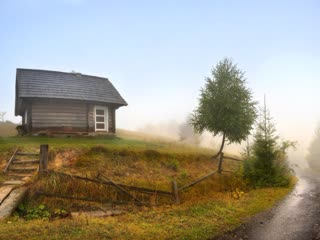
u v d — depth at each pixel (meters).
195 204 10.38
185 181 13.31
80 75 23.77
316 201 11.79
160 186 12.06
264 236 7.40
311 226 8.27
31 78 20.83
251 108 19.23
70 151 13.45
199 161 17.25
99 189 10.27
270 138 15.64
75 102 21.09
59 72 22.95
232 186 14.40
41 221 7.55
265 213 9.65
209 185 13.64
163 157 15.41
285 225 8.35
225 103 18.80
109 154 13.77
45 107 20.03
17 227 6.64
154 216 8.77
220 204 10.45
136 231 7.09
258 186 14.80
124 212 9.34
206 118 19.28
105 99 22.48
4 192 9.01
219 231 7.56
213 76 19.75
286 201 11.66
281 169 15.83
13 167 11.95
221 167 16.69
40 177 10.03
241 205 10.49
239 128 18.89
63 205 9.30
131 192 10.72
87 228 6.95
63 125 20.47
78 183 10.13
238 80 19.45
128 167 13.23
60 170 11.38
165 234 7.02
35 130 19.53
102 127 22.81
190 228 7.57
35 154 13.12
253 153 16.27
